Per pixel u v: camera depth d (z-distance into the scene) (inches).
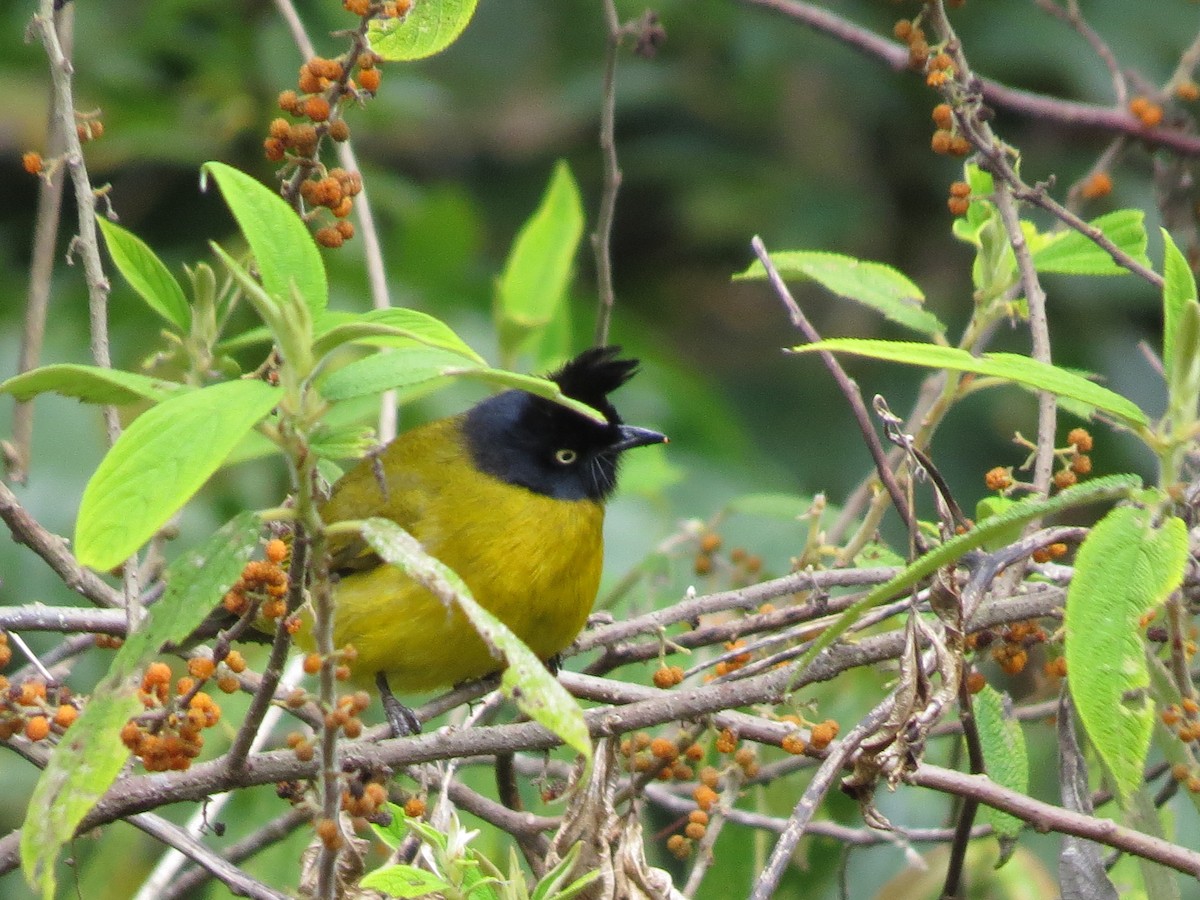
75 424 532.4
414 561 217.0
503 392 414.0
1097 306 650.2
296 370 215.3
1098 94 644.1
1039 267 376.5
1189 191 436.5
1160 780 417.4
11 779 541.3
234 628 247.1
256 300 214.1
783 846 266.4
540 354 502.3
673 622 351.6
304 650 367.2
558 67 770.2
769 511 450.0
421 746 299.4
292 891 389.4
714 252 763.4
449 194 632.4
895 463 411.2
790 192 716.0
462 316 612.1
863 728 274.1
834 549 384.8
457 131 765.9
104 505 203.3
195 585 229.5
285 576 246.4
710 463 615.8
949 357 247.8
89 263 328.5
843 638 327.3
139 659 229.0
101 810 287.3
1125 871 372.5
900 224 715.4
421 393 460.4
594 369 407.8
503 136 767.1
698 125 749.3
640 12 723.4
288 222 244.7
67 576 347.3
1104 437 624.7
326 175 286.8
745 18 695.7
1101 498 252.8
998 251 371.2
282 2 432.1
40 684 273.3
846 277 378.0
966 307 689.0
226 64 660.1
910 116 717.9
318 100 281.6
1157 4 666.8
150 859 475.5
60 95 331.9
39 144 682.2
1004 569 300.8
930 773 289.0
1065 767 306.8
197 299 321.4
